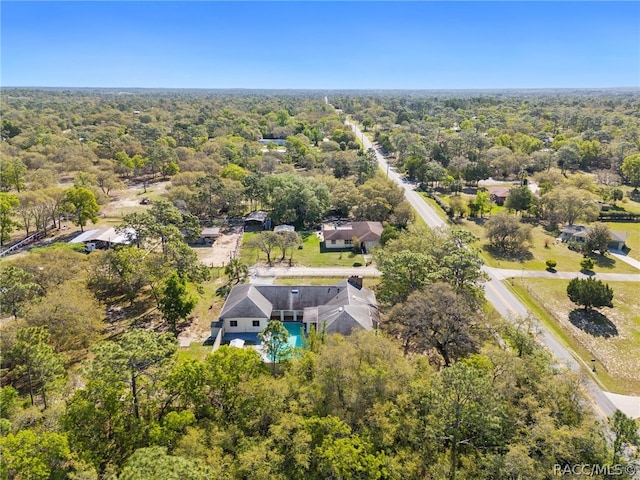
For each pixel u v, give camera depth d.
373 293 49.28
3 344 32.16
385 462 23.03
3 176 84.25
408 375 27.27
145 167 121.00
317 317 43.00
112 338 42.50
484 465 23.31
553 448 23.27
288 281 56.66
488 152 122.25
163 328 44.78
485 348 33.25
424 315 38.00
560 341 44.00
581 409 26.92
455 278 45.62
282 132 173.38
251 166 112.31
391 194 82.12
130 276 48.34
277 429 23.72
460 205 85.31
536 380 28.23
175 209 68.38
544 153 122.62
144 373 26.53
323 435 23.89
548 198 81.00
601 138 144.25
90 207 74.44
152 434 24.09
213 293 53.16
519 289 55.56
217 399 28.14
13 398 26.45
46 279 45.06
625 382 37.81
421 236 54.41
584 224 79.81
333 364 26.97
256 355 29.81
